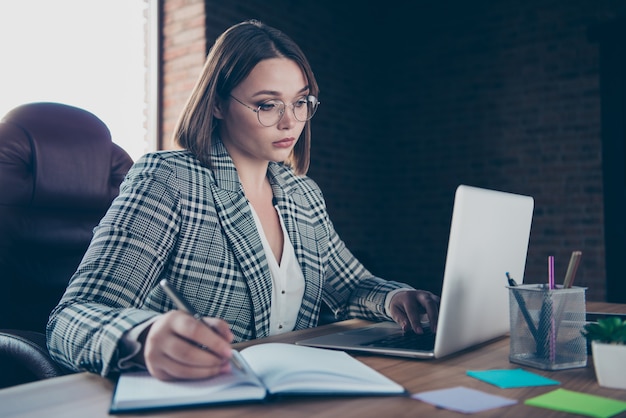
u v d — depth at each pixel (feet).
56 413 2.15
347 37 16.02
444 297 2.94
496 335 3.59
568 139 14.12
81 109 5.84
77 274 3.29
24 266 4.94
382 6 16.92
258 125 4.19
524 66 14.76
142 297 3.42
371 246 16.44
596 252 13.69
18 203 4.98
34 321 4.94
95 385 2.54
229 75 4.19
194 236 3.95
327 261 4.98
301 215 4.73
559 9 14.32
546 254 14.29
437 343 2.98
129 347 2.56
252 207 4.43
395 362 3.02
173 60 12.42
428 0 16.25
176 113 12.34
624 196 13.24
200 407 2.19
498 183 15.06
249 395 2.24
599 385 2.55
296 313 4.50
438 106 16.03
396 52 16.70
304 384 2.31
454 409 2.16
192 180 4.08
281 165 5.05
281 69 4.17
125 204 3.69
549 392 2.41
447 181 15.84
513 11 14.97
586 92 13.91
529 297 2.91
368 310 4.48
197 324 2.39
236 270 4.07
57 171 5.26
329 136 15.29
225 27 12.52
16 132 5.12
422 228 16.19
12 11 9.21
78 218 5.43
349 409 2.18
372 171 16.65
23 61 9.37
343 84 15.83
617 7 13.55
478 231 3.06
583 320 2.91
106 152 5.78
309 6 14.83
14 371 3.72
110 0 11.13
